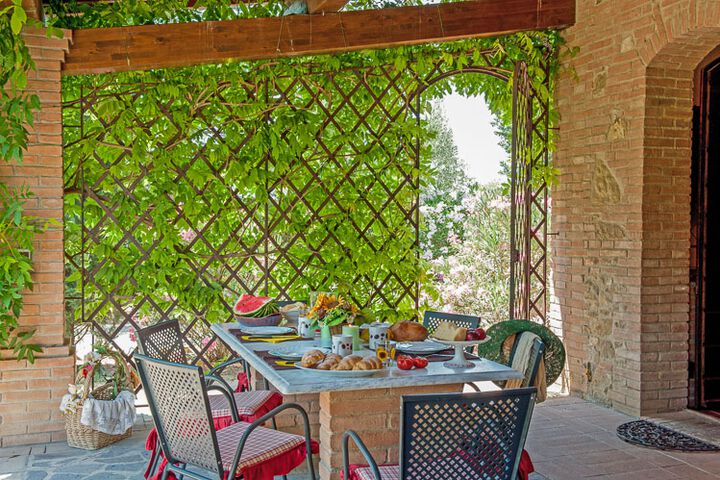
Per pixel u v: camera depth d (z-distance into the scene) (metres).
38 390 4.53
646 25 4.96
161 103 5.18
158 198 5.20
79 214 5.21
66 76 4.99
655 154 5.05
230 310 5.46
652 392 5.09
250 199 5.48
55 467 4.01
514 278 5.55
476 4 5.40
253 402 3.70
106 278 5.18
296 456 2.95
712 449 4.33
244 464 2.73
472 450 2.44
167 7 5.10
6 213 4.30
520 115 5.54
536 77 5.87
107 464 4.07
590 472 3.95
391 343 3.47
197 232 5.34
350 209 5.66
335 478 3.01
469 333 3.11
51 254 4.60
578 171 5.71
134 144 5.10
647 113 5.02
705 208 5.24
